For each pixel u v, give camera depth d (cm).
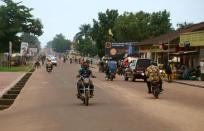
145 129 845
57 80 3000
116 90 2039
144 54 5362
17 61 6619
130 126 885
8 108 1320
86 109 1222
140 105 1338
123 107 1277
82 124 916
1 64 5959
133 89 2114
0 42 7056
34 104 1415
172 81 2995
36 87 2270
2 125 942
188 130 834
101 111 1168
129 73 2955
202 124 919
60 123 938
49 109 1240
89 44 12406
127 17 7262
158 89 1605
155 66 1639
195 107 1292
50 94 1820
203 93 1928
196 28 3838
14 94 1798
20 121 999
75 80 3012
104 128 857
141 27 7219
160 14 7588
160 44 4059
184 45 3444
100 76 3747
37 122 966
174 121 966
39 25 7588
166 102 1449
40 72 4538
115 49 6744
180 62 3878
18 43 7194
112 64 3014
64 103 1426
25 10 7350
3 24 6862
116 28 7281
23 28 7512
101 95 1748
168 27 7475
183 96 1739
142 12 7325
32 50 8500
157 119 1000
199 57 3447
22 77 3250
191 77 3177
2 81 2700
